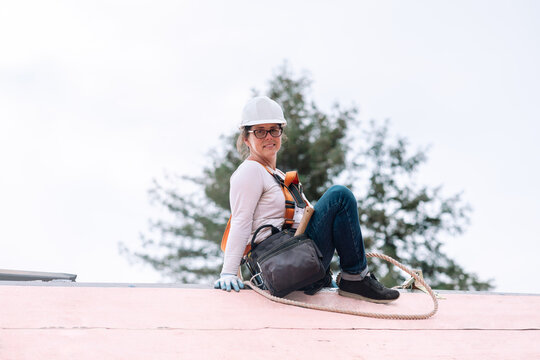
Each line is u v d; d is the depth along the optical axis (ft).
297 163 59.72
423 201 65.92
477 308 10.85
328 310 9.68
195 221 64.03
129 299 9.43
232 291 10.41
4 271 13.03
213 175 60.70
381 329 8.82
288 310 9.50
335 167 60.64
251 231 10.73
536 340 8.73
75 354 6.74
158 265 64.08
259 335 8.02
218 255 64.80
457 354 7.76
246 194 10.50
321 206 10.31
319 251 9.98
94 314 8.40
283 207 10.71
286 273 9.74
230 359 6.98
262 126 11.03
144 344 7.28
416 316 9.59
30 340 7.09
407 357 7.49
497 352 7.96
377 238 64.03
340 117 64.08
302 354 7.35
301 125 62.23
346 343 7.95
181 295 9.90
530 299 12.15
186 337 7.68
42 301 8.84
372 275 10.82
